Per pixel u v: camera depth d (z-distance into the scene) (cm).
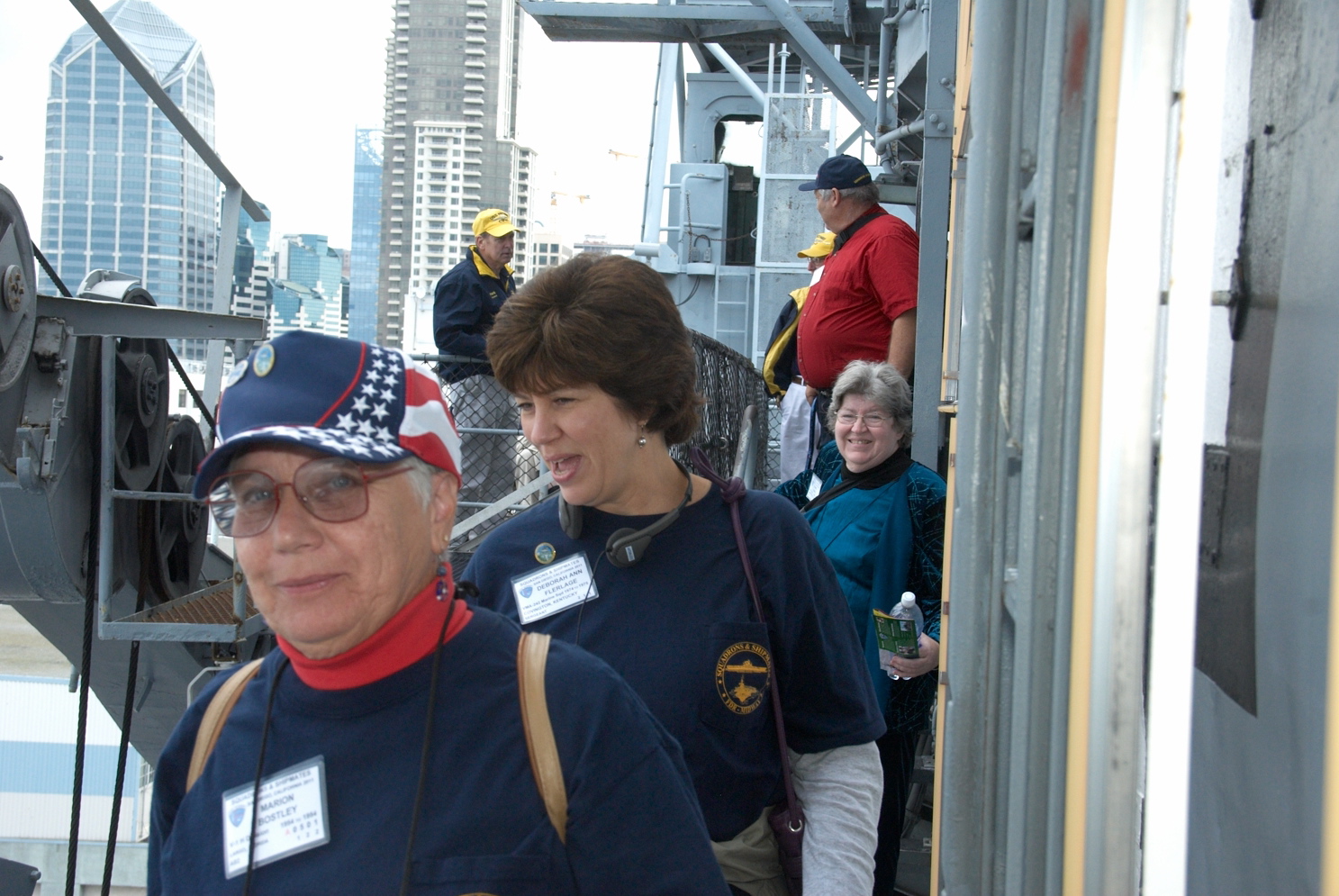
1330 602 69
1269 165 94
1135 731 83
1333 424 75
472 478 563
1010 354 112
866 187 449
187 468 486
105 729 1134
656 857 113
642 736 116
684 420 177
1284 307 87
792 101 926
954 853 118
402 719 111
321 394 111
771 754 172
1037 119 109
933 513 309
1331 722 68
